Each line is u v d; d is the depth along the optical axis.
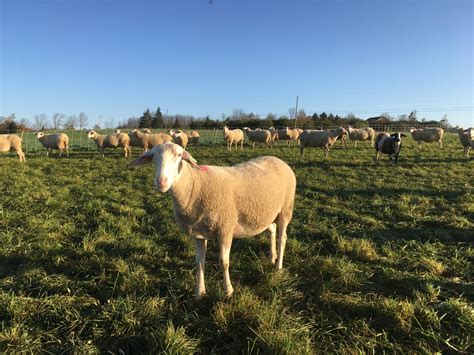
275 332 3.56
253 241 6.18
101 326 3.87
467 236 6.62
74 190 10.66
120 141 21.66
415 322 3.92
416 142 28.41
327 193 10.29
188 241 6.20
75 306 4.23
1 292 4.42
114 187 11.06
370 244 6.18
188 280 4.82
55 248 5.89
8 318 4.01
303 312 4.17
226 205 4.29
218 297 4.35
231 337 3.71
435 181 12.02
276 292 4.46
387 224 7.43
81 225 7.26
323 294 4.46
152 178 12.62
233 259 5.55
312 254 5.88
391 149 16.84
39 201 9.02
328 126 55.66
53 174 14.13
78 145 30.95
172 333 3.50
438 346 3.54
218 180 4.33
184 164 4.17
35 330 3.79
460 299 4.38
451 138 33.31
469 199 9.18
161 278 4.99
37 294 4.55
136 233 6.79
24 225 6.94
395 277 4.94
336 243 6.30
